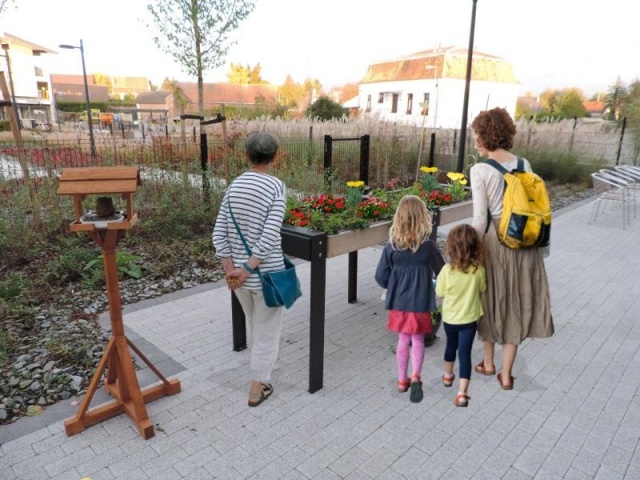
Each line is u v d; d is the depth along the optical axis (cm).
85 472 229
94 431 260
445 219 396
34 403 284
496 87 3422
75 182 231
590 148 1451
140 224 606
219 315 418
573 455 245
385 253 294
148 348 355
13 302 414
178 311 425
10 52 3072
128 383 257
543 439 257
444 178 998
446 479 227
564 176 1282
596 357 350
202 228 657
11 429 260
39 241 549
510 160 275
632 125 1479
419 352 290
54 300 432
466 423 270
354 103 4275
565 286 503
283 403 288
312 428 264
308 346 365
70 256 497
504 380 302
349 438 256
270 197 249
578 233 747
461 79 3256
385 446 250
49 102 3478
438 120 3200
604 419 275
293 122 1401
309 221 310
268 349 275
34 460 237
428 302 288
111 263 247
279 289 252
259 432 260
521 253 273
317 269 282
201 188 694
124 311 422
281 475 228
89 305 427
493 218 273
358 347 363
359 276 525
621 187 796
